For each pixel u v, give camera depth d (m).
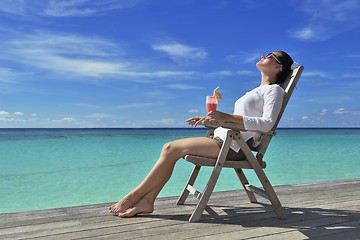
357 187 4.19
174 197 3.55
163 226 2.55
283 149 18.89
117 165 11.75
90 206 3.18
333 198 3.57
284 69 2.97
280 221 2.69
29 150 19.30
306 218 2.78
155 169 2.75
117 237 2.31
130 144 25.89
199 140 2.73
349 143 24.83
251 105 2.82
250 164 2.73
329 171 9.80
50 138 36.91
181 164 10.88
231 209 3.07
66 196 6.54
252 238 2.29
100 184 7.89
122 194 6.73
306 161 12.51
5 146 23.11
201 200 2.67
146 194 2.83
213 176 2.65
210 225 2.58
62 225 2.59
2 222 2.67
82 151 18.61
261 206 3.18
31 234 2.38
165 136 45.19
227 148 2.61
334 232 2.42
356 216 2.85
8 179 8.62
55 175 9.34
